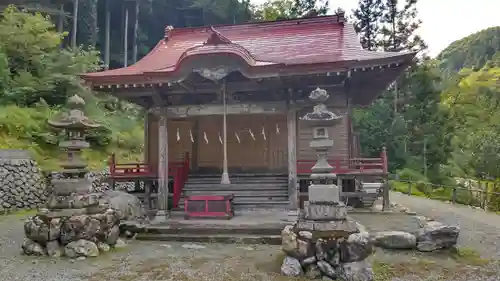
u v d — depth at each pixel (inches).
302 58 482.9
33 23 919.0
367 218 451.5
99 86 457.7
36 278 266.7
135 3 1705.2
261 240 375.2
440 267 285.1
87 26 1592.0
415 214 485.4
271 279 258.5
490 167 732.0
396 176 951.6
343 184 559.8
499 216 524.4
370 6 1282.0
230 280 258.1
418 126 986.7
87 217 338.3
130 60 1830.7
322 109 282.8
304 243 264.4
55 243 333.7
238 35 660.1
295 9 1411.2
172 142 621.3
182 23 1989.4
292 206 447.5
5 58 832.9
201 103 504.7
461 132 1025.5
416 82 1002.1
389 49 1232.2
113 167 542.0
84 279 264.8
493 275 266.1
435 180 934.4
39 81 884.6
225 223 420.2
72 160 360.8
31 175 658.2
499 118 1022.4
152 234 402.9
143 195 549.3
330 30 620.7
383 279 256.5
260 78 411.8
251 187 538.9
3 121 749.3
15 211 617.6
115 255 332.2
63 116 356.8
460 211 567.5
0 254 337.1
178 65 418.9
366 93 561.6
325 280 254.4
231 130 609.3
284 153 592.7
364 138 1072.2
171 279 262.7
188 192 540.4
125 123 1106.1
